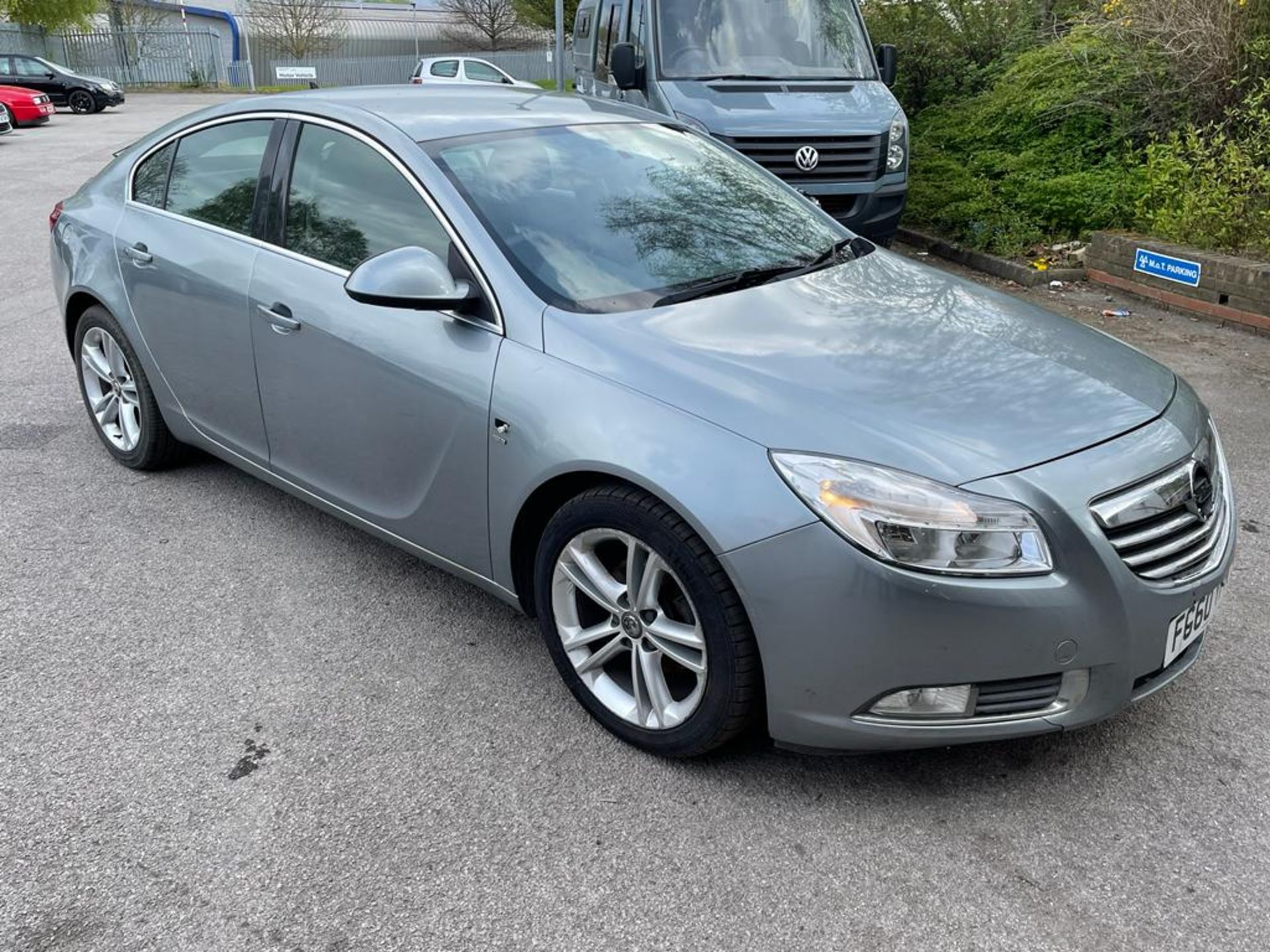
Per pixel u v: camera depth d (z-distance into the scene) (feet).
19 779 8.95
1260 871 7.97
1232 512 9.46
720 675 8.38
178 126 13.84
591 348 9.14
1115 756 9.25
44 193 40.78
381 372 10.44
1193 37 27.99
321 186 11.55
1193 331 22.09
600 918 7.55
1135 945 7.30
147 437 14.56
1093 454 8.20
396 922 7.52
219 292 12.24
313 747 9.41
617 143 12.28
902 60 38.73
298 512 14.06
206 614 11.57
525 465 9.23
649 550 8.63
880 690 7.91
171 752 9.33
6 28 123.24
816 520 7.75
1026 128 32.73
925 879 7.89
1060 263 27.14
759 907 7.64
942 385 8.82
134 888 7.80
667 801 8.71
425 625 11.42
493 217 10.28
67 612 11.59
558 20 53.16
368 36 166.30
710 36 26.81
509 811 8.62
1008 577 7.67
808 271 11.14
